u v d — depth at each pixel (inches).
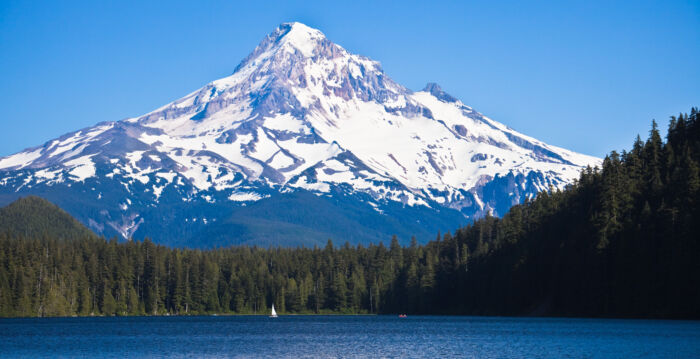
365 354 5433.1
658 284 7130.9
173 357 5349.4
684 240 6998.0
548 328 7027.6
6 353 5620.1
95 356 5423.2
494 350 5492.1
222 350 5753.0
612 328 6604.3
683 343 5477.4
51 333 7470.5
